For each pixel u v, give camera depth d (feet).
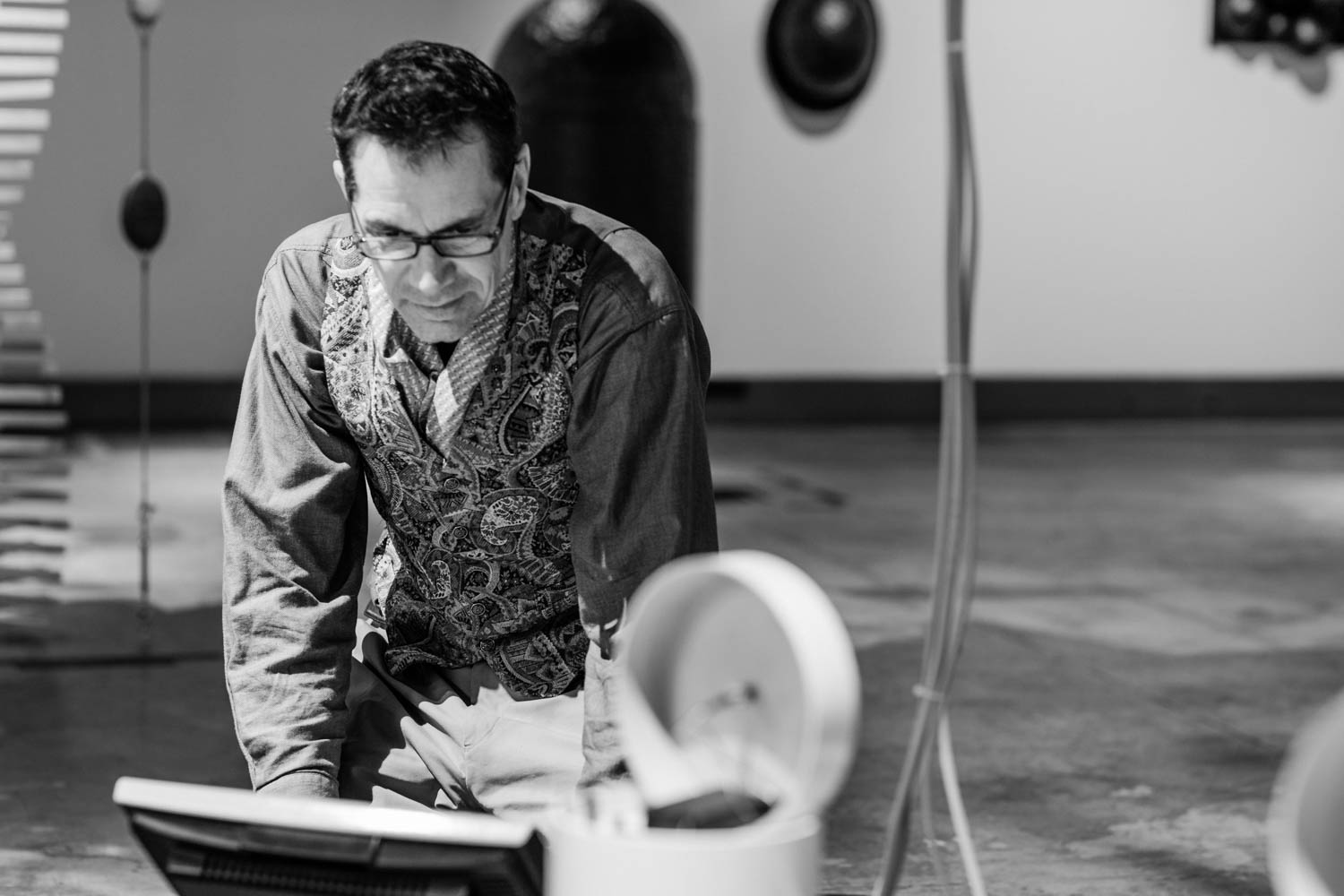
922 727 4.50
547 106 25.64
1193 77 35.63
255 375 6.48
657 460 6.15
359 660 7.10
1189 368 36.42
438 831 4.29
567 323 6.16
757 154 34.30
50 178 31.53
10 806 12.04
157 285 32.24
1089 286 35.83
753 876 3.16
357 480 6.56
